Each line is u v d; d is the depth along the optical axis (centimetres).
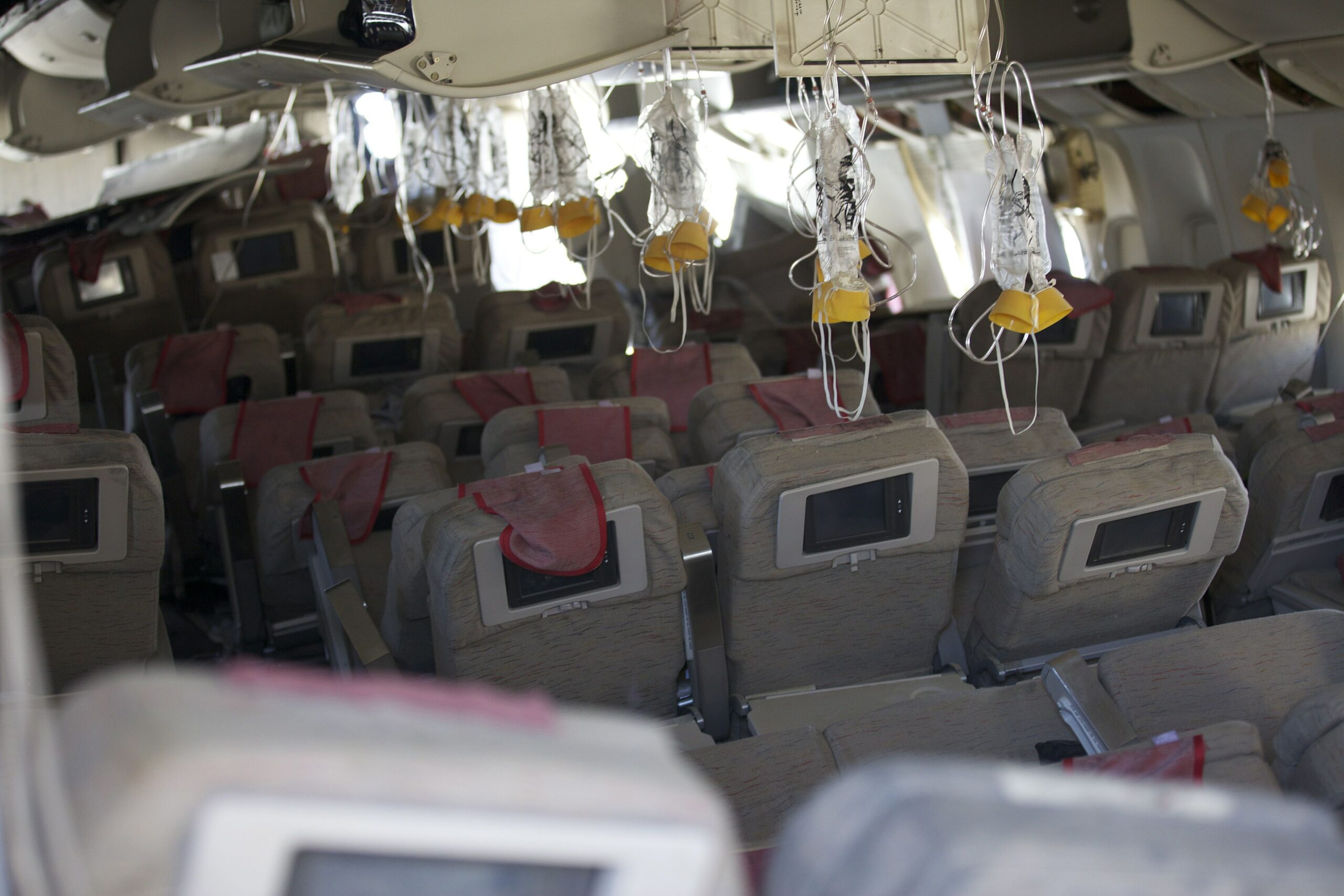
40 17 588
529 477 239
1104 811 64
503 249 793
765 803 198
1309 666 216
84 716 59
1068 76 495
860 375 385
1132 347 531
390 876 56
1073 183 709
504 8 254
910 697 279
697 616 258
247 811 51
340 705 60
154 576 251
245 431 391
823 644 283
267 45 255
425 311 532
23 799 63
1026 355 523
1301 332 561
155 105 517
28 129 764
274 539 337
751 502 250
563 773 59
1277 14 445
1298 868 64
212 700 58
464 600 228
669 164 310
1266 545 322
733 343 546
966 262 785
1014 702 222
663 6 268
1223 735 151
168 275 616
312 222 668
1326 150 530
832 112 257
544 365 562
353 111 763
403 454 343
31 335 304
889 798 64
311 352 516
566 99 370
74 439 231
